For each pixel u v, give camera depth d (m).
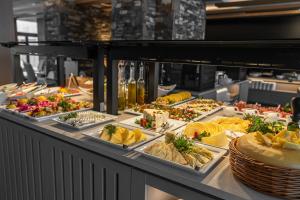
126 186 1.06
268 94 5.04
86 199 1.25
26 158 1.56
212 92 3.58
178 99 2.01
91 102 1.92
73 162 1.26
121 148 1.09
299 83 5.16
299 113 1.10
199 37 4.73
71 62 3.70
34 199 1.58
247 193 0.78
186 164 0.91
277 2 4.41
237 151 0.85
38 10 7.28
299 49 0.90
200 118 1.57
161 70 2.83
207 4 4.91
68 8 5.76
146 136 1.21
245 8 5.33
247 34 6.74
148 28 4.15
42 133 1.41
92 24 6.37
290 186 0.72
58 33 5.71
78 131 1.32
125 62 1.79
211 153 0.99
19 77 2.34
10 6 3.33
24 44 2.06
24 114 1.54
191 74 3.49
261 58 0.98
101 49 1.56
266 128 1.07
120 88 1.72
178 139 1.03
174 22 3.95
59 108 1.65
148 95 1.95
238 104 1.84
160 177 0.95
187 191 0.89
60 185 1.36
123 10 4.34
